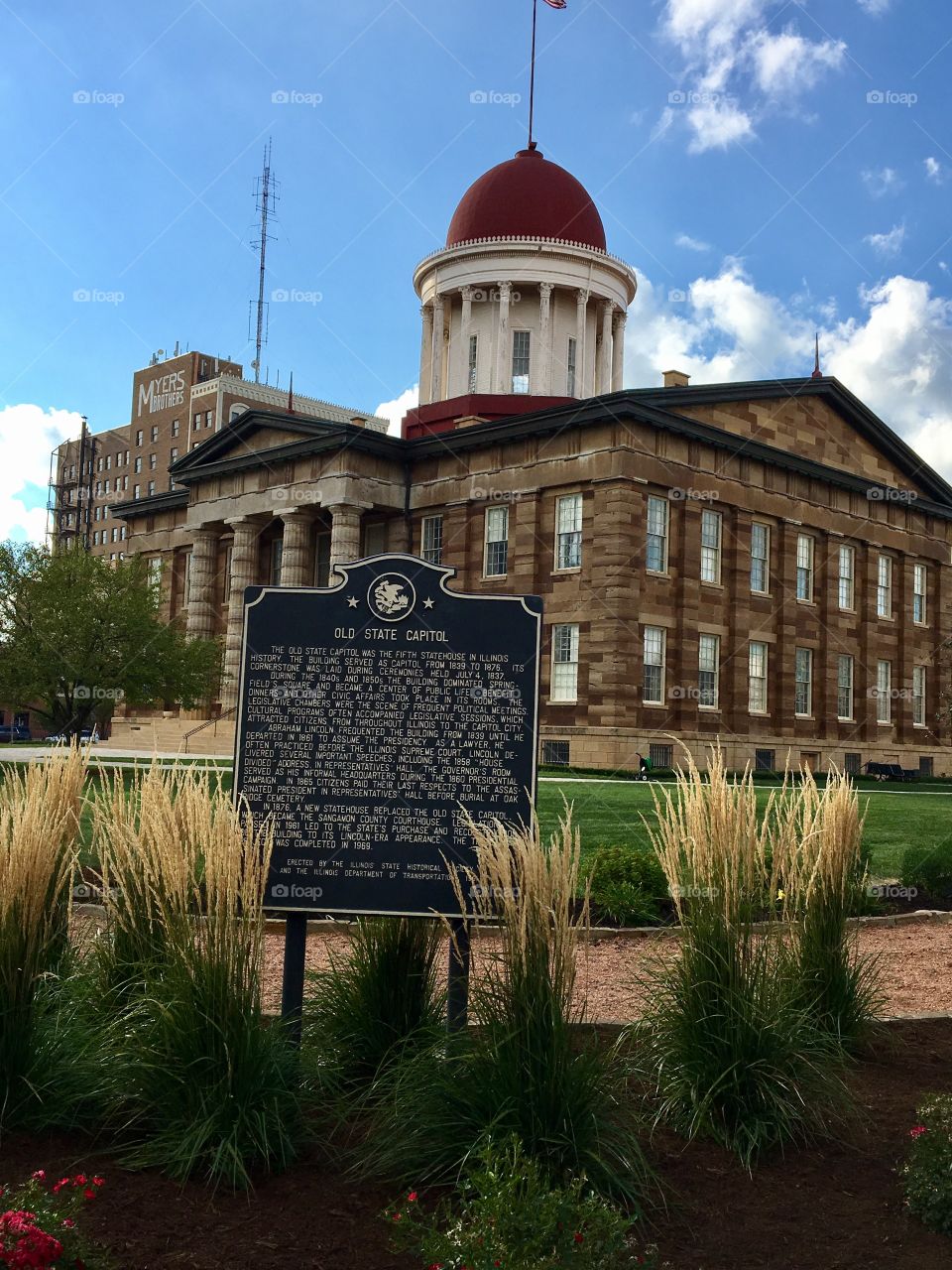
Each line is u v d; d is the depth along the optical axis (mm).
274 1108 6176
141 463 124250
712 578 48688
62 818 7832
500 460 49438
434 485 52031
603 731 43562
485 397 61219
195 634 59969
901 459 58500
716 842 7148
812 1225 5691
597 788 30094
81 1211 5418
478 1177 5027
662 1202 5887
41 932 7055
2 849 6434
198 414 116750
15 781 7809
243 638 7750
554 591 46594
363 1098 6633
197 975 6305
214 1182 5902
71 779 8195
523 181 65875
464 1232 4711
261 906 6586
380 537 54594
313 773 7609
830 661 54031
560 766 42531
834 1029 8125
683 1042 6980
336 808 7562
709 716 47750
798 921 8477
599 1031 8250
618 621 43875
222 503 59250
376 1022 7477
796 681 52562
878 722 56906
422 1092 6219
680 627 46625
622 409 44281
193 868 6664
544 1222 4672
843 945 8438
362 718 7676
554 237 64812
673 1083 6906
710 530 48875
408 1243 5188
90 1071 6578
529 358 65375
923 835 22188
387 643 7758
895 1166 6348
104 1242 5184
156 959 7516
